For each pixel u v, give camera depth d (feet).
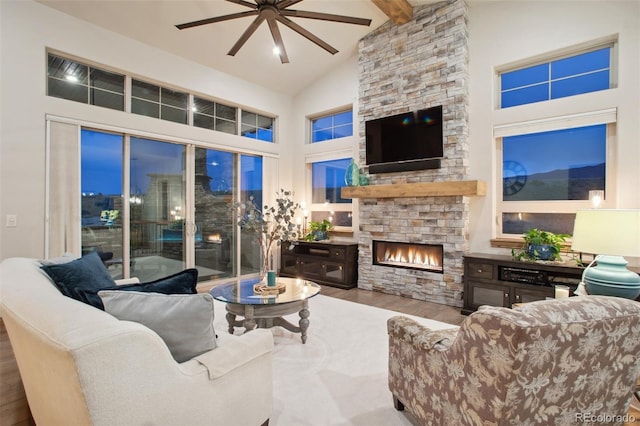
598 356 3.93
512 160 13.34
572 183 12.09
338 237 18.67
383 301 14.14
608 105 11.09
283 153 20.63
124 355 3.50
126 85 13.99
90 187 13.03
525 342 3.38
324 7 14.19
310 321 11.48
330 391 7.04
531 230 11.86
